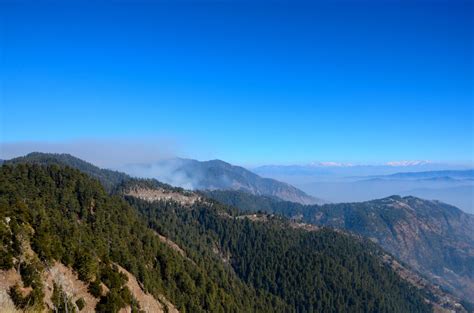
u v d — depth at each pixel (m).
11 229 57.16
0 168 123.38
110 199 138.75
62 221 90.38
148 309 86.94
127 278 85.12
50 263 61.50
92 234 100.88
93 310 65.19
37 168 127.88
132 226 130.38
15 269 53.00
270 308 184.00
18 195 103.31
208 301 124.75
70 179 130.25
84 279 67.75
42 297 51.72
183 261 138.50
